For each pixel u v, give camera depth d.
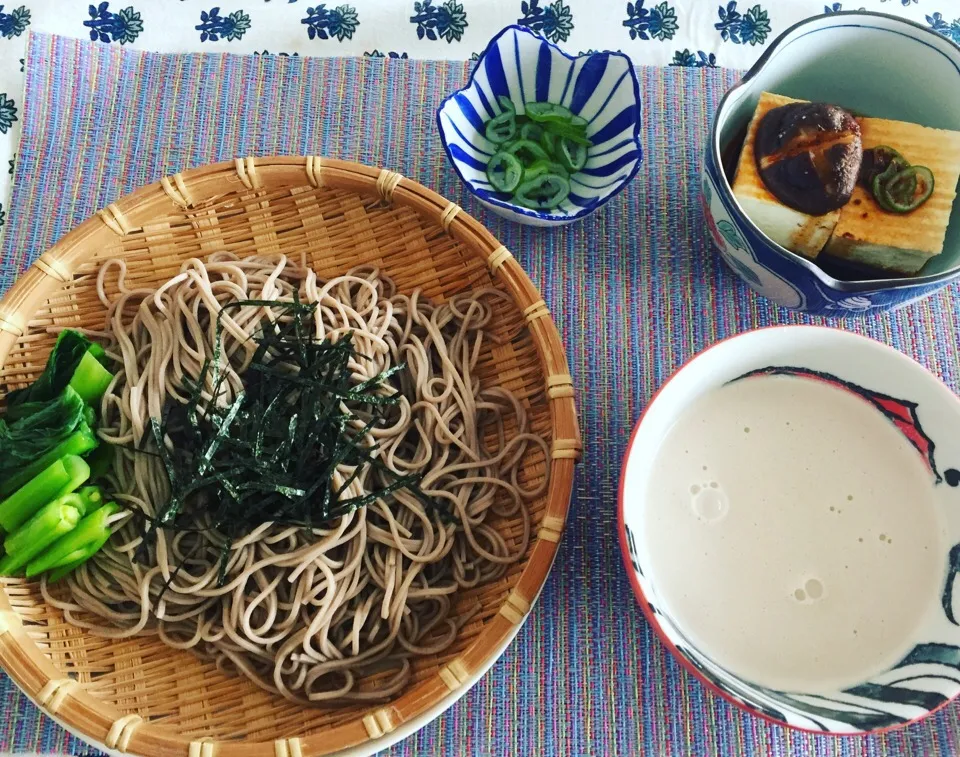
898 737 0.35
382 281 0.41
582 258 0.42
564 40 0.47
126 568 0.37
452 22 0.47
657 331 0.41
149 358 0.39
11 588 0.35
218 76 0.45
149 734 0.31
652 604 0.29
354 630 0.36
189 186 0.38
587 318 0.41
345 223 0.40
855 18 0.36
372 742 0.31
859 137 0.36
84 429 0.37
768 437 0.35
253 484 0.35
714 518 0.34
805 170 0.35
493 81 0.42
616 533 0.37
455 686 0.31
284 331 0.40
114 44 0.46
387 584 0.36
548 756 0.35
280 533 0.36
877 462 0.34
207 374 0.38
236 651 0.36
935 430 0.33
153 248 0.40
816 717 0.28
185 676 0.36
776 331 0.32
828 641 0.33
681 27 0.47
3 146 0.45
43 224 0.43
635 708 0.35
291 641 0.35
